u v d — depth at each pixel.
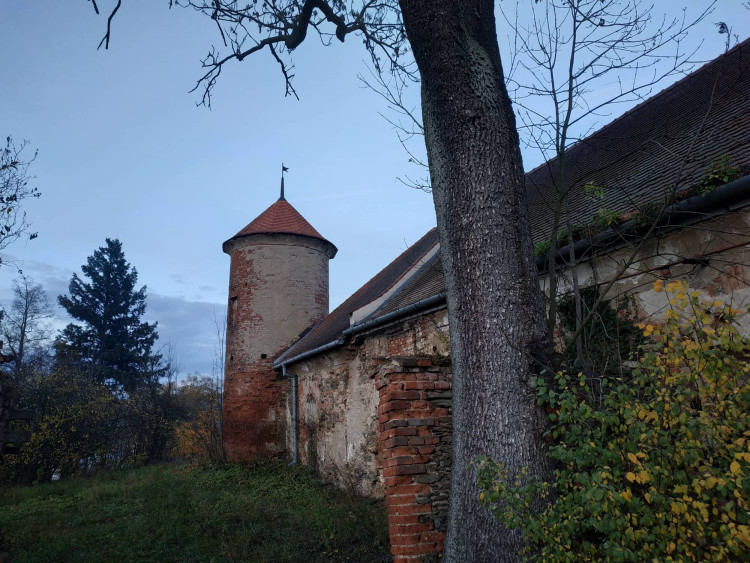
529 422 3.46
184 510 8.78
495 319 3.64
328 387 12.34
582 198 7.50
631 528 2.73
